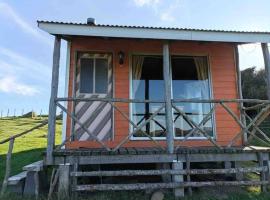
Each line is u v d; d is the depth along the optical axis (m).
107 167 6.22
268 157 5.42
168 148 5.17
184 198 4.84
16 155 9.23
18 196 4.75
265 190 5.20
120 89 6.29
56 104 5.07
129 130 6.12
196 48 6.61
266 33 5.66
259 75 17.41
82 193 5.09
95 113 6.10
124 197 4.89
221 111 6.42
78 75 6.25
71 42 6.28
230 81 6.61
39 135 16.17
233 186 5.63
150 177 6.19
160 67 6.48
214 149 5.30
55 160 4.94
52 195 4.85
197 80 6.54
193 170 5.10
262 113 5.71
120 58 6.36
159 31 5.38
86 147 5.96
